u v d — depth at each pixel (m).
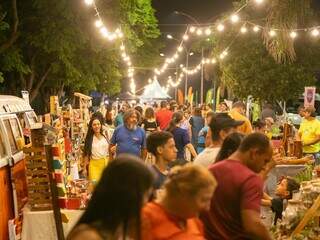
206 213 4.50
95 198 3.08
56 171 7.91
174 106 23.86
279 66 23.84
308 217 5.84
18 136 9.61
